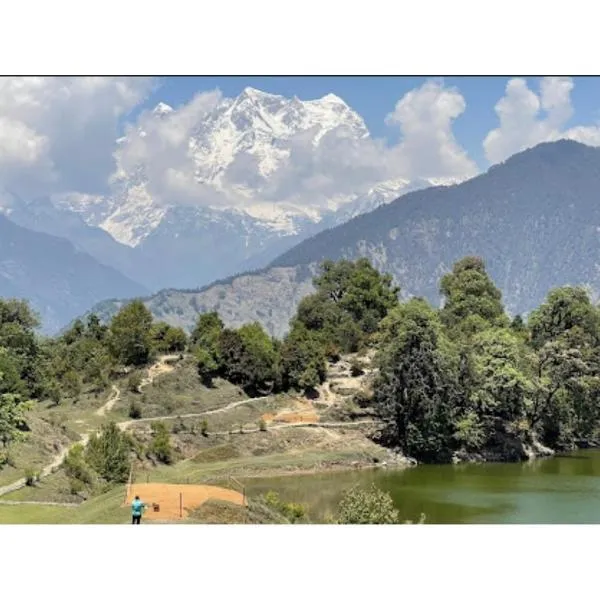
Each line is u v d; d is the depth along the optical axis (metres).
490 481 106.25
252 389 139.88
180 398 130.88
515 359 130.75
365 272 191.12
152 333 152.88
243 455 116.25
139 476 90.62
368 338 167.25
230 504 61.28
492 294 178.75
